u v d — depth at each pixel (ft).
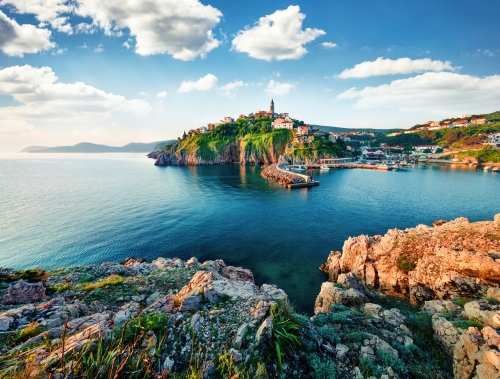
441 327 35.83
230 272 95.30
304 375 25.23
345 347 31.01
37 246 139.33
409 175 412.57
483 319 34.96
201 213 205.46
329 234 156.56
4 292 52.19
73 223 178.60
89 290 55.67
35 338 27.04
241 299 36.65
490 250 68.69
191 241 147.74
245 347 25.76
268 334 26.73
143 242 146.20
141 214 201.87
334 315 42.68
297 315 32.68
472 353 26.63
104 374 20.38
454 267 66.95
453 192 269.44
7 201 246.06
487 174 401.49
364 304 54.29
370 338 34.17
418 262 76.64
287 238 151.43
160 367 22.84
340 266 103.19
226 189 317.42
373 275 85.46
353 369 27.58
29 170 600.39
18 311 35.91
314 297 92.53
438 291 66.28
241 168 606.14
